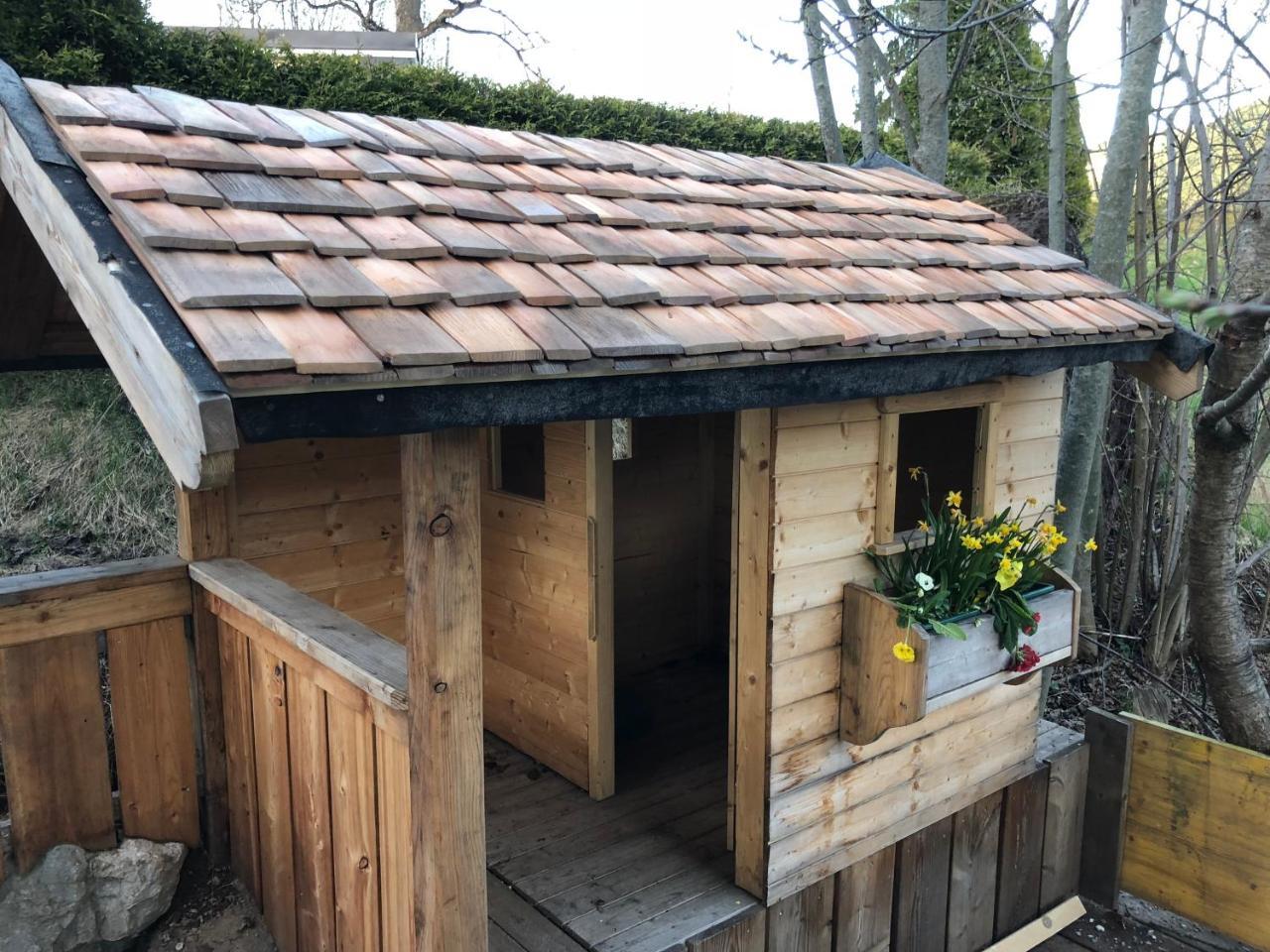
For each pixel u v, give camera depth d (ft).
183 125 8.23
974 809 12.82
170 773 10.60
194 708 10.83
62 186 6.71
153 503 21.59
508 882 10.89
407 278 6.66
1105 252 15.11
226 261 6.11
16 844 9.65
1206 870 13.39
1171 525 19.93
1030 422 12.56
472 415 5.98
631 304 7.53
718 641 18.79
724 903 10.39
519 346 6.10
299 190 7.68
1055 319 10.75
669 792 13.19
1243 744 14.42
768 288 8.90
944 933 12.67
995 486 12.07
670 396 7.16
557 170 10.74
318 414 5.31
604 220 9.37
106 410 22.85
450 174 9.29
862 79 19.80
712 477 18.31
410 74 19.27
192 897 10.48
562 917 10.12
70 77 15.51
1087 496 19.33
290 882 9.58
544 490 13.56
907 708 9.82
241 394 4.92
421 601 6.50
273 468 11.80
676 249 9.18
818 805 10.73
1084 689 19.95
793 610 10.12
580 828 12.18
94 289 6.32
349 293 6.06
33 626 9.51
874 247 11.48
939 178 18.95
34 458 21.63
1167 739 13.71
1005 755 13.16
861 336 8.37
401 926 7.73
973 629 10.48
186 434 4.91
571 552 13.03
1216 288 17.79
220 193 7.02
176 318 5.37
